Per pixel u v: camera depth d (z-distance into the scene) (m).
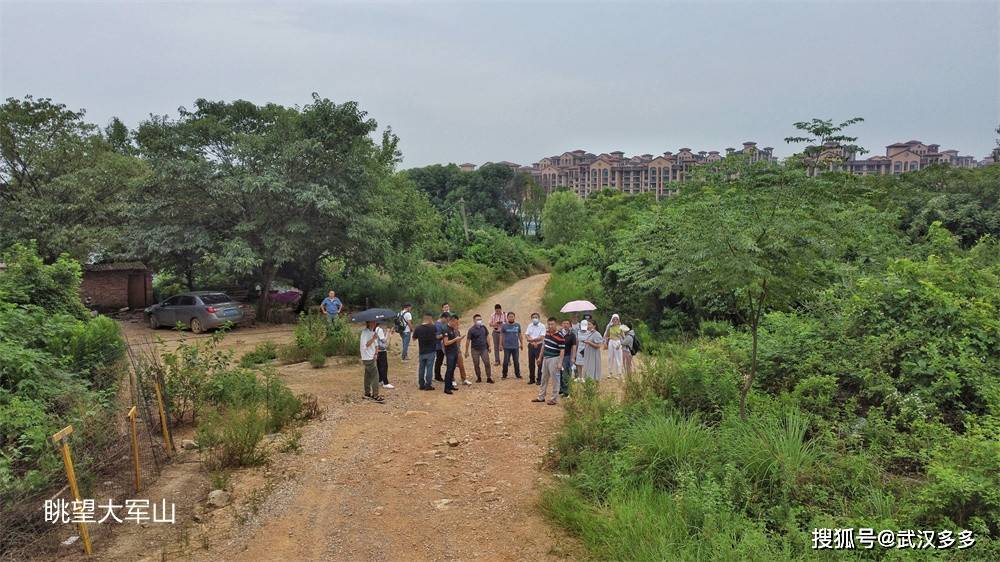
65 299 12.98
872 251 14.29
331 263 30.00
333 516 6.61
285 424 9.94
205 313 21.31
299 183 22.42
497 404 11.51
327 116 23.33
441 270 43.31
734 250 7.34
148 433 8.84
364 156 25.64
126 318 25.80
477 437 9.38
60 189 24.59
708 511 5.86
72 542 5.81
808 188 7.61
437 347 13.71
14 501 5.77
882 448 6.94
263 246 23.02
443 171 98.00
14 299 11.65
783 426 7.56
